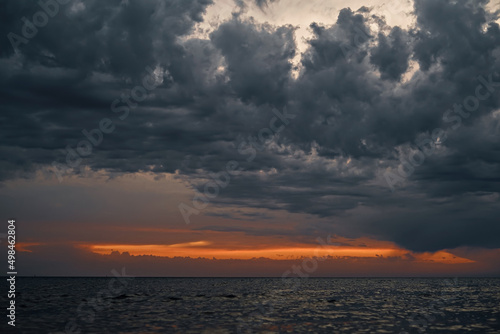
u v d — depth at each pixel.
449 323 43.28
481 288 127.56
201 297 80.31
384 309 57.75
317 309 57.06
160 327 38.91
